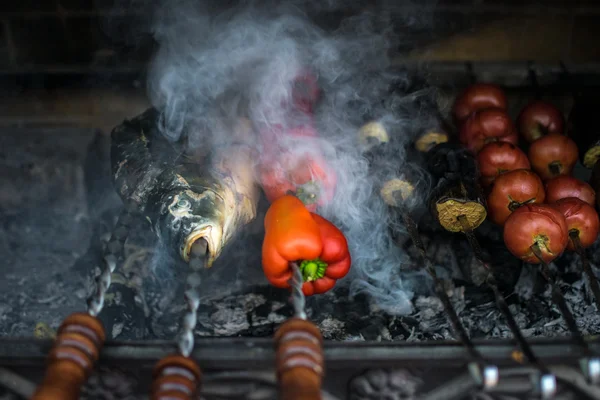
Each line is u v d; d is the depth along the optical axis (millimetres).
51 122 1313
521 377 812
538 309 1042
